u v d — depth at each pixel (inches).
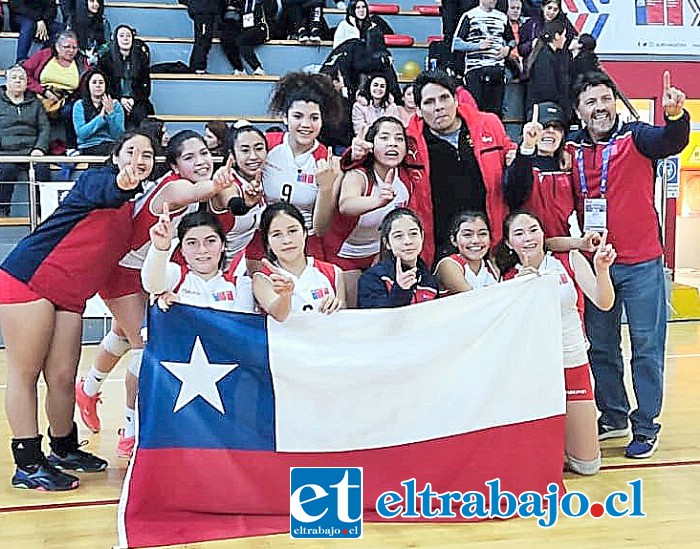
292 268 132.4
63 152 291.3
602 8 366.3
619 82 371.2
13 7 305.9
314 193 144.9
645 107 382.6
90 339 274.1
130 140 130.9
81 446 156.0
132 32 290.2
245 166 141.9
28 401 137.6
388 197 133.4
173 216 140.2
